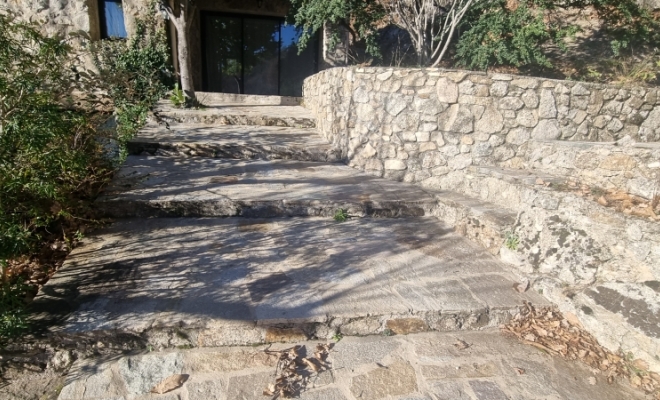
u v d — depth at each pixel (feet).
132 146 15.87
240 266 9.38
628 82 19.43
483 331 8.27
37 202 9.00
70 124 8.70
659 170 9.56
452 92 14.03
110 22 29.12
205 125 20.59
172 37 28.81
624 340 7.42
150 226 11.19
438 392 6.56
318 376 6.75
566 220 9.20
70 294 7.89
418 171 14.96
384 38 29.91
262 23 33.40
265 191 13.07
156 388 6.32
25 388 6.48
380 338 7.83
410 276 9.40
